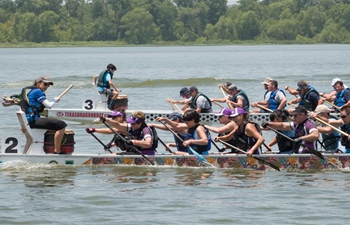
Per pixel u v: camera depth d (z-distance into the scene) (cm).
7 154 3809
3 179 3512
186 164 3841
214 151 4509
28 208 2953
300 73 13175
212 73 13438
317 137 3753
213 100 5766
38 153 3828
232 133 3859
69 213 2880
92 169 3759
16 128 5506
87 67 16512
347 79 11488
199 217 2817
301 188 3328
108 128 3991
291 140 3794
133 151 3862
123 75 12938
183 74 13188
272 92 5653
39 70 15112
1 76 12762
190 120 3831
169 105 7288
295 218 2806
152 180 3497
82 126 5862
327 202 3048
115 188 3316
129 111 6059
